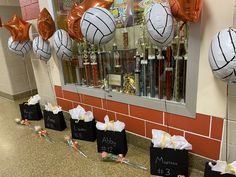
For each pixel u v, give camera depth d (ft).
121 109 4.09
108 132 3.75
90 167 3.59
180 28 2.79
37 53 4.54
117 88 4.14
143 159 3.70
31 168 3.67
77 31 3.46
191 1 2.33
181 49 3.04
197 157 3.28
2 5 7.21
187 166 3.10
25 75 8.36
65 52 4.03
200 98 2.96
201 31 2.67
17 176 3.49
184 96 3.23
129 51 3.78
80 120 4.33
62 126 5.01
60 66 4.94
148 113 3.67
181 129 3.33
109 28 2.81
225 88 2.70
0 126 5.53
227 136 2.89
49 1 4.46
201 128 3.09
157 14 2.33
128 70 3.91
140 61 3.60
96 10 2.78
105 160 3.74
